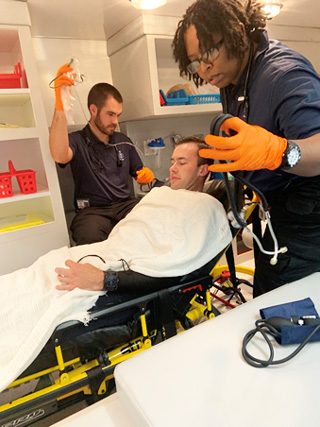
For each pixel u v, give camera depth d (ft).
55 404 2.89
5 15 4.71
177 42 3.13
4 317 2.88
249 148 2.21
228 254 5.38
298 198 3.42
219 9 2.74
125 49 6.63
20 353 2.63
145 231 3.99
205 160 4.40
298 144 2.42
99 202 6.62
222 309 5.57
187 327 3.50
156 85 6.13
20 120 6.44
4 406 2.62
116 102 6.15
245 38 2.92
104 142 6.57
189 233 3.78
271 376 1.95
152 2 5.02
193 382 1.97
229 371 2.02
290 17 6.95
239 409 1.77
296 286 2.93
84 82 7.12
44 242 5.49
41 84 6.63
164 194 4.44
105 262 3.79
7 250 5.21
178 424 1.73
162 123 7.82
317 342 2.19
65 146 5.33
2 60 6.09
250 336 2.25
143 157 7.70
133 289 3.30
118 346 3.26
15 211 6.37
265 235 3.88
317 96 2.73
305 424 1.65
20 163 6.48
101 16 5.72
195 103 6.72
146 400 1.88
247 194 4.00
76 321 2.86
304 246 3.50
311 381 1.89
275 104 2.96
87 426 2.16
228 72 3.14
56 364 2.92
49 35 6.48
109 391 3.07
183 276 3.52
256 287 4.20
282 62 2.98
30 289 3.23
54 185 5.44
